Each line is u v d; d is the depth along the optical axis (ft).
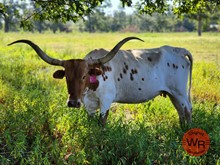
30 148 21.03
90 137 20.39
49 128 22.56
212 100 33.68
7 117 23.44
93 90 21.75
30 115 23.22
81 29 326.44
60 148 21.01
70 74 20.40
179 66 25.12
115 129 21.48
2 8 29.37
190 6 30.89
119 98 23.61
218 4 30.30
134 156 20.11
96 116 22.54
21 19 30.78
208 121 24.43
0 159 19.58
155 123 25.38
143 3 29.19
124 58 23.43
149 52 24.64
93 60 21.29
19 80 39.09
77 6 26.07
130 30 297.53
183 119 25.21
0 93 32.42
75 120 22.58
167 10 30.01
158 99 31.81
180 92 25.23
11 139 21.42
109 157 19.33
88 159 19.47
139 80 23.66
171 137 20.94
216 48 94.84
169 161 19.31
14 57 61.93
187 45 105.91
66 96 28.89
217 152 20.27
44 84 37.78
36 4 29.30
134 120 25.71
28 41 21.26
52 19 29.53
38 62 54.03
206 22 192.24
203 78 42.68
